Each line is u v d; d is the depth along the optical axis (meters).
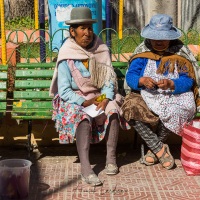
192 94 6.36
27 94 6.72
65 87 6.11
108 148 6.21
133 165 6.47
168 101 6.24
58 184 5.91
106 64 6.29
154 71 6.35
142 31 6.42
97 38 6.34
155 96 6.23
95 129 6.21
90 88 6.23
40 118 6.41
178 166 6.44
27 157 6.70
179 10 12.85
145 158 6.44
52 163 6.51
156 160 6.46
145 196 5.61
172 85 6.19
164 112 6.18
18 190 5.49
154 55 6.38
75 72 6.16
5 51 7.46
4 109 6.61
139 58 6.41
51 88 6.34
